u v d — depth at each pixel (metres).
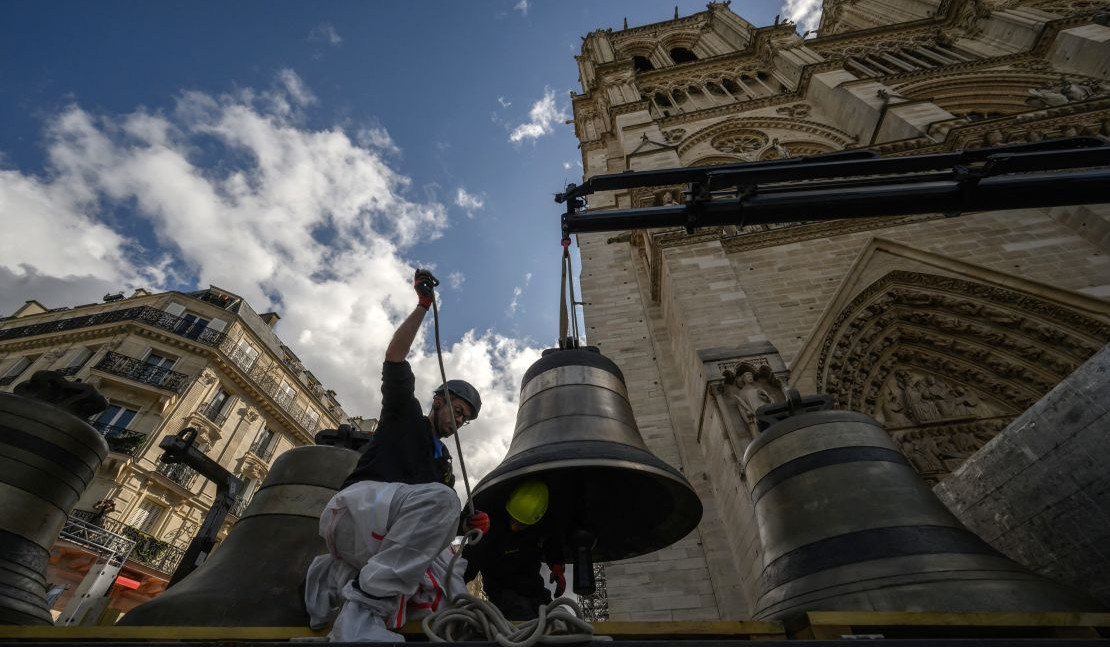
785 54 31.06
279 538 3.87
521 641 1.91
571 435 3.49
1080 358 10.21
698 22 44.47
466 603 2.15
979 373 11.62
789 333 11.80
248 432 33.47
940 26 31.53
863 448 4.23
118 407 27.84
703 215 4.38
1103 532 3.96
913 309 12.45
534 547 3.62
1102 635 2.49
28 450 4.16
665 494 3.83
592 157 27.91
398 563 2.22
